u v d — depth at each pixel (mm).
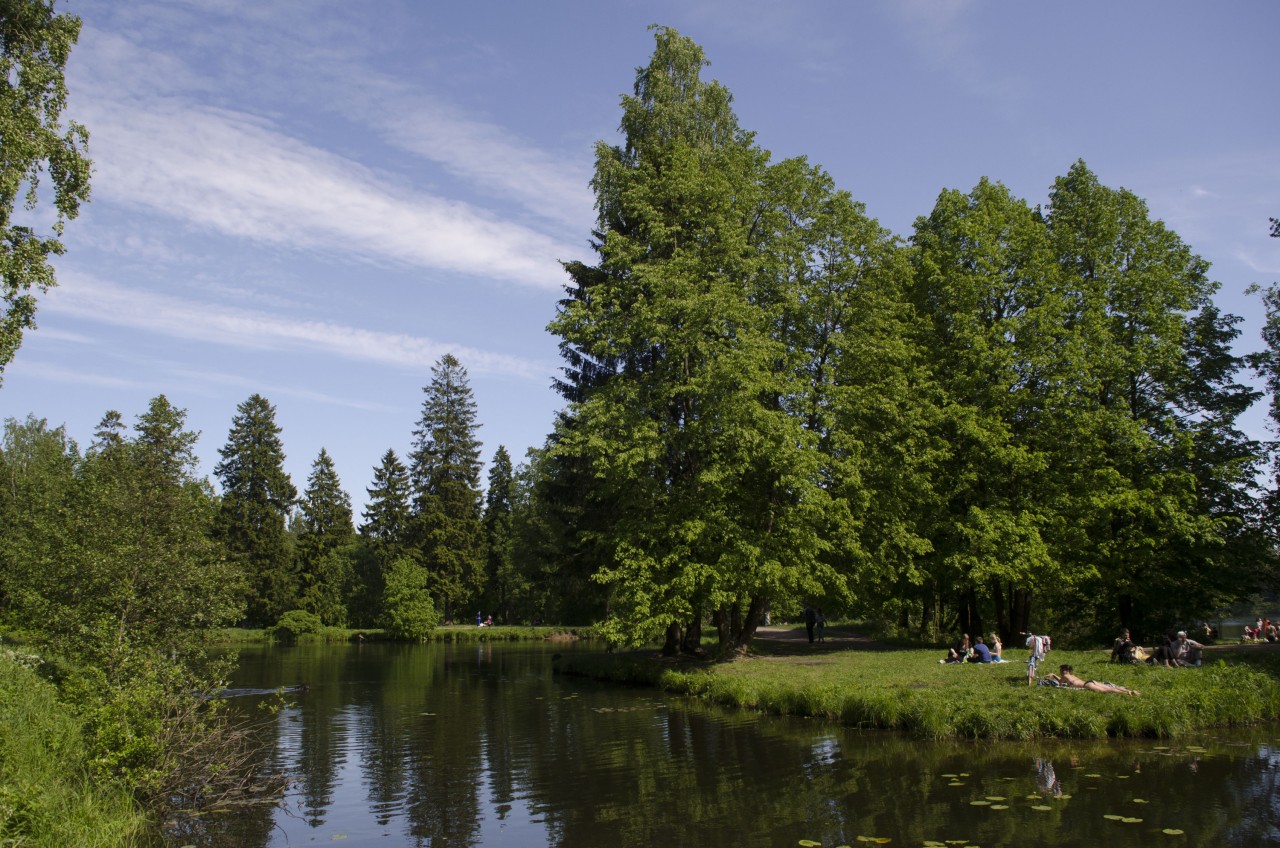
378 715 21031
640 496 26328
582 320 26328
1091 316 28312
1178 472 28562
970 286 29359
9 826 9273
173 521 19000
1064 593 33000
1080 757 14359
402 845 10367
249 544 66875
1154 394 30250
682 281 24672
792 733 17234
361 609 72000
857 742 16094
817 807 11688
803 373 27156
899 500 28141
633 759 15117
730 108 31297
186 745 12141
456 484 71125
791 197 27906
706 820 11211
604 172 30328
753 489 26578
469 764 14984
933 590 33969
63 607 17469
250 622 68625
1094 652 24719
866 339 26969
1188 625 31781
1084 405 28312
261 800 12242
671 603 24172
